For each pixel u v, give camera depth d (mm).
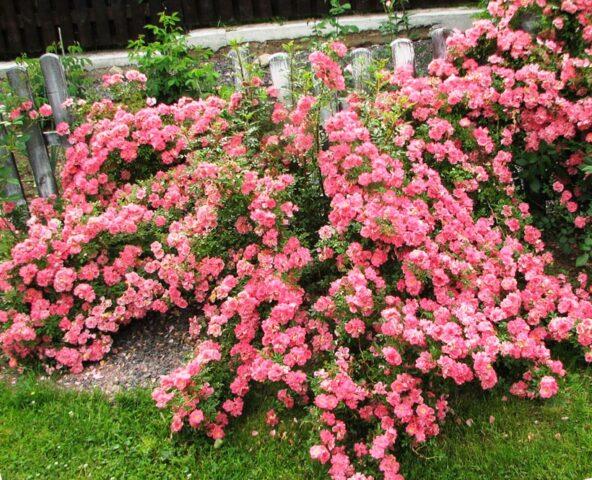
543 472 2719
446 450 2869
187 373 2961
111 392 3371
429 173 3395
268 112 3990
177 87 5250
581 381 3125
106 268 3646
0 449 3031
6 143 4234
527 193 4012
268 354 3049
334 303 3059
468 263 3139
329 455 2715
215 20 7004
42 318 3508
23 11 6672
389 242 3109
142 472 2896
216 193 3330
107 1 6996
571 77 3543
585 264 3719
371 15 6926
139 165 4168
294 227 3566
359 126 3531
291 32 6812
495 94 3658
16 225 4262
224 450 3004
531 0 3723
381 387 2764
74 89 4711
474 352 2826
